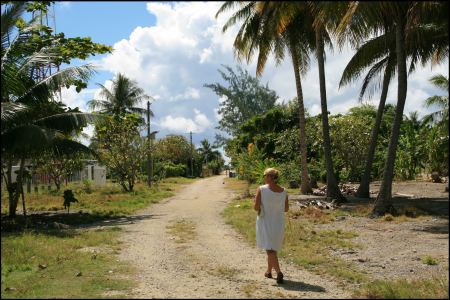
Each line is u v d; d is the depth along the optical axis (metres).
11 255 8.71
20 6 13.18
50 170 29.84
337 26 12.42
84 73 15.93
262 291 6.46
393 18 14.29
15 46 15.02
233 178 55.84
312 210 15.38
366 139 30.20
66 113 15.67
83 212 18.00
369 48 17.33
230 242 10.76
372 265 8.24
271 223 6.95
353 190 23.34
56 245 10.05
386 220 13.72
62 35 17.58
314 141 31.97
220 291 6.45
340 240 10.55
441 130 25.17
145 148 30.06
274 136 36.09
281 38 21.91
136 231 12.77
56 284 6.83
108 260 8.67
